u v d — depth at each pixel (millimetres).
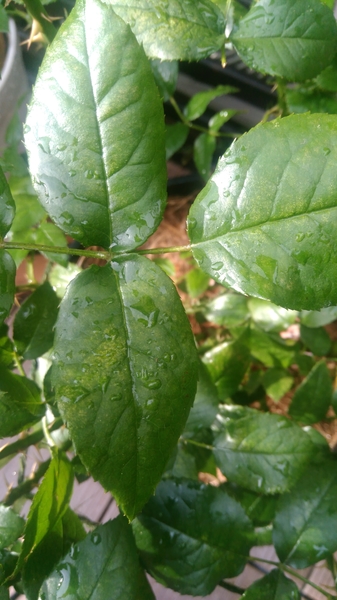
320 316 200
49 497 111
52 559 120
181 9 124
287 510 136
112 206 96
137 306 94
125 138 93
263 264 92
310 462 151
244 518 135
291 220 91
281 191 91
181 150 298
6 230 97
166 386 91
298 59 134
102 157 93
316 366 184
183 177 294
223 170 93
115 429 89
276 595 127
